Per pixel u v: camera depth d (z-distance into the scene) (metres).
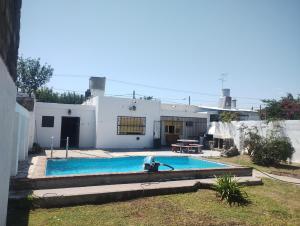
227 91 38.84
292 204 8.34
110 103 22.00
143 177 9.98
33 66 37.53
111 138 22.03
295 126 17.83
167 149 22.91
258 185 10.91
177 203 7.92
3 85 3.36
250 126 20.44
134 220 6.44
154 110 23.91
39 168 10.91
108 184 9.34
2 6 3.03
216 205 7.86
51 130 20.84
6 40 3.48
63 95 39.91
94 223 6.15
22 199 6.99
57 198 7.29
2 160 3.67
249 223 6.59
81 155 16.56
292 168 15.40
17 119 9.38
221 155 19.92
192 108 33.16
